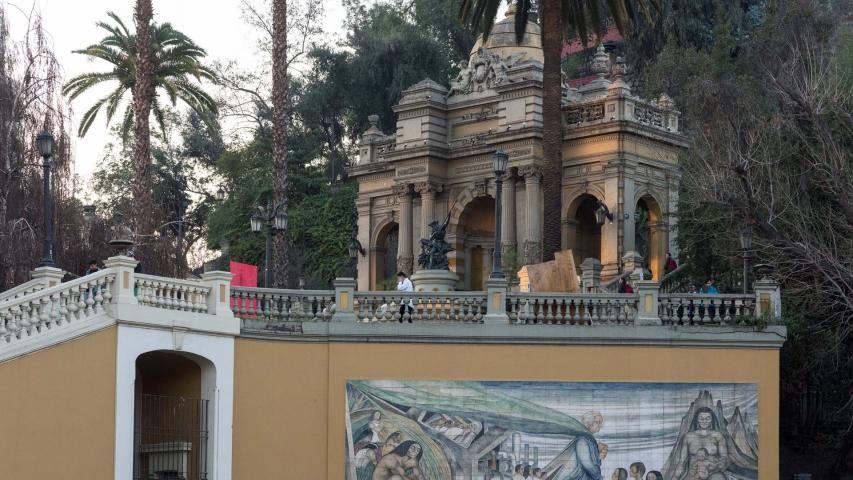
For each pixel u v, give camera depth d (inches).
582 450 1289.4
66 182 1601.9
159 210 1968.5
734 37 2581.2
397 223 2317.9
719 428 1299.2
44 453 1080.2
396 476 1278.3
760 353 1311.5
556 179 1641.2
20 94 1563.7
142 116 1943.9
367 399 1284.4
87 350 1122.7
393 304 1310.3
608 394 1296.8
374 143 2347.4
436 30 3265.3
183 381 1264.8
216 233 2891.2
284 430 1268.5
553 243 1632.6
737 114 1847.9
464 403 1290.6
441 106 2222.0
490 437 1288.1
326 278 2691.9
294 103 3216.0
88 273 1294.3
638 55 2758.4
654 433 1296.8
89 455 1114.1
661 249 2052.2
